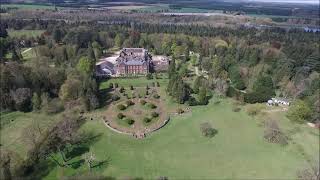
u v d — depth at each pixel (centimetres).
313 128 14375
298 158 12150
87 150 12531
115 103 16688
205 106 16675
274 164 11762
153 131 14050
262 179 10912
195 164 11706
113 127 14275
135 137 13525
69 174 11044
